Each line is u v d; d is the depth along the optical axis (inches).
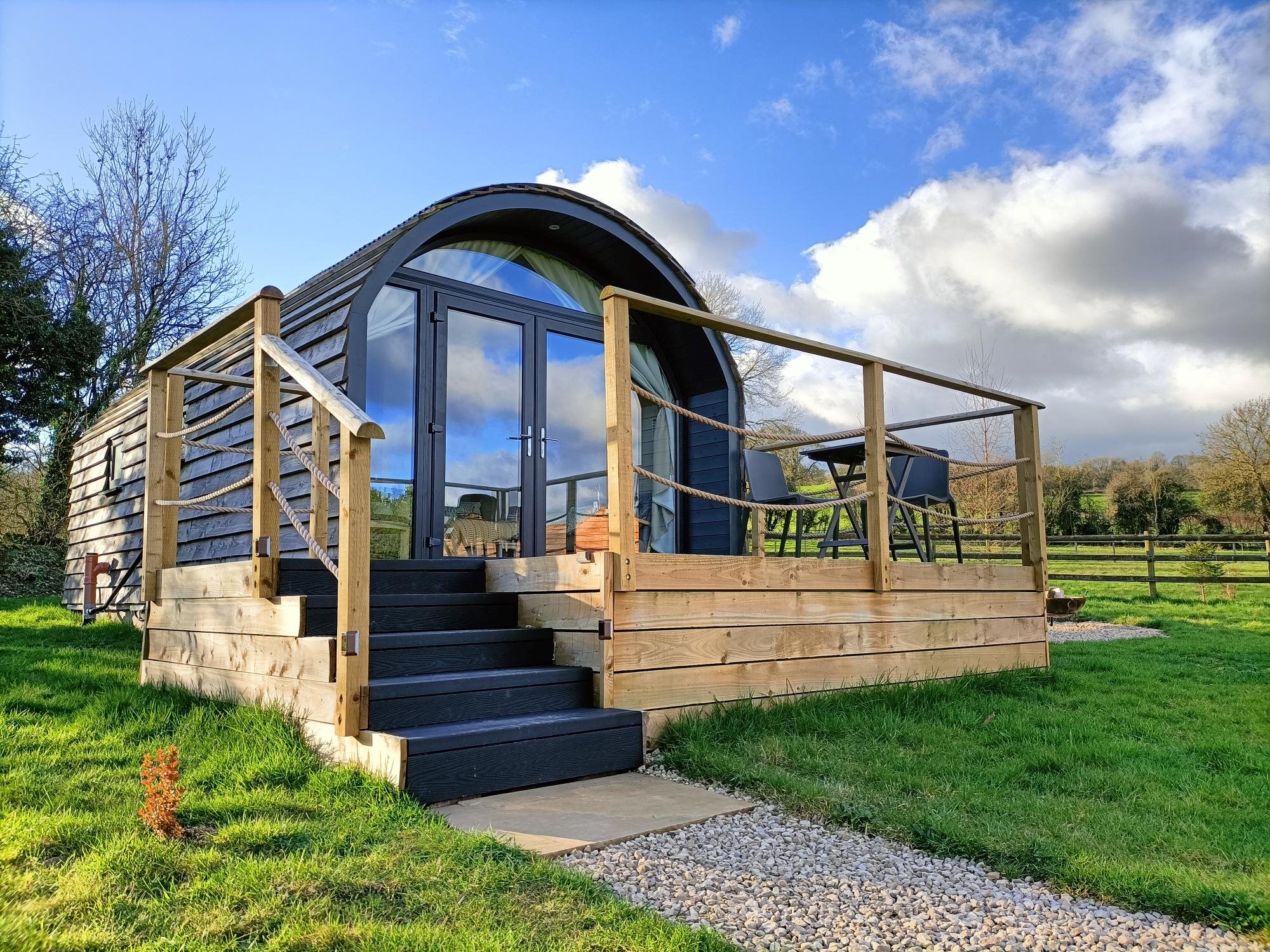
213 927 81.5
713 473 311.7
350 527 135.3
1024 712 199.8
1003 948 87.5
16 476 655.8
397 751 124.8
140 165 808.3
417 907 87.5
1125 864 108.9
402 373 239.1
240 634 167.6
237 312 172.1
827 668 203.2
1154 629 418.9
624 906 89.7
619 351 168.7
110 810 114.0
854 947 86.0
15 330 614.2
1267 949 88.2
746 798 136.3
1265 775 155.9
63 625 344.5
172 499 207.2
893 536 277.6
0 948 74.8
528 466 262.5
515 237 268.5
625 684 165.8
